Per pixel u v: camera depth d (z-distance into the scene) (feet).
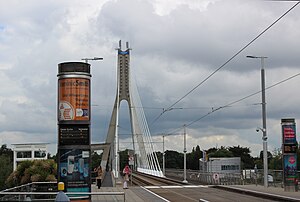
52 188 88.99
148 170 327.67
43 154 391.45
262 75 151.23
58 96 83.10
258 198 111.14
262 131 148.05
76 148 81.20
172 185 178.81
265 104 150.41
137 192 130.62
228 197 114.83
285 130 122.83
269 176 153.89
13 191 72.23
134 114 352.49
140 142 345.31
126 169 177.37
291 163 122.52
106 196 98.78
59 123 81.82
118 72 359.87
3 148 466.29
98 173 142.00
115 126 328.08
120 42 363.35
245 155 472.85
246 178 172.04
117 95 346.74
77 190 80.43
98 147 286.05
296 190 122.62
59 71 83.05
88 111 82.64
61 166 80.84
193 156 484.33
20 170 187.93
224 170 271.08
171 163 497.87
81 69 82.33
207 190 144.56
